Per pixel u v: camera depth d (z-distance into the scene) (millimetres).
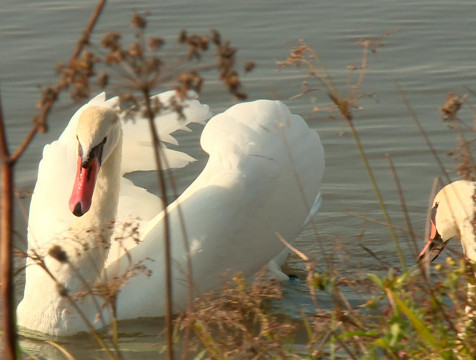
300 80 17406
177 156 13297
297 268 12891
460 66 18062
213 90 17156
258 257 12148
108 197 11469
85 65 5117
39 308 10992
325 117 16266
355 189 14531
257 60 18297
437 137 15523
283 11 20797
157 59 5102
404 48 18875
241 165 11898
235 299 8172
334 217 14023
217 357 7027
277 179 12070
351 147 15484
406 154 15172
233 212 11758
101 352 10383
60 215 11945
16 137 15594
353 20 20297
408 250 12969
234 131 12148
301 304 11352
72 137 13039
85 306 11000
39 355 10391
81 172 10641
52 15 20422
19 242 12922
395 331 6254
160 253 11555
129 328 11062
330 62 18203
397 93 16969
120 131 11469
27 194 10672
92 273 11156
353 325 7070
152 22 20000
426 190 14297
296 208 12438
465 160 7406
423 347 6555
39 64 18016
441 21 20203
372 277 6668
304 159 12453
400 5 21203
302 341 9836
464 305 6797
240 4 21188
